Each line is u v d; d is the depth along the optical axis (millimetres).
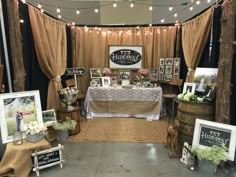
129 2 5621
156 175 2309
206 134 2498
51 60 3541
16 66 2658
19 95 2615
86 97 4449
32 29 3148
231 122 2574
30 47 3213
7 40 2662
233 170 2393
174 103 4156
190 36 3906
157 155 2783
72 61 4898
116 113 4484
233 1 2256
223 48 2398
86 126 3910
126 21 5711
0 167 2217
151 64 4902
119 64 4945
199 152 2301
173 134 2721
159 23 5148
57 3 5273
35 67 3361
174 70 4590
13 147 2270
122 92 4375
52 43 3674
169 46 4781
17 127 2529
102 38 4906
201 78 3164
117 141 3236
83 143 3162
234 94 2521
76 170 2418
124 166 2504
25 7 3039
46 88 3705
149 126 3912
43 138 2516
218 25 3021
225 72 2379
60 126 3062
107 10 5672
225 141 2357
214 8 3086
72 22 5184
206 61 3467
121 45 4871
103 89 4383
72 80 4492
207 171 2287
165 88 4875
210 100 2602
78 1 5480
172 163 2570
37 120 2725
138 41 4883
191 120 2654
